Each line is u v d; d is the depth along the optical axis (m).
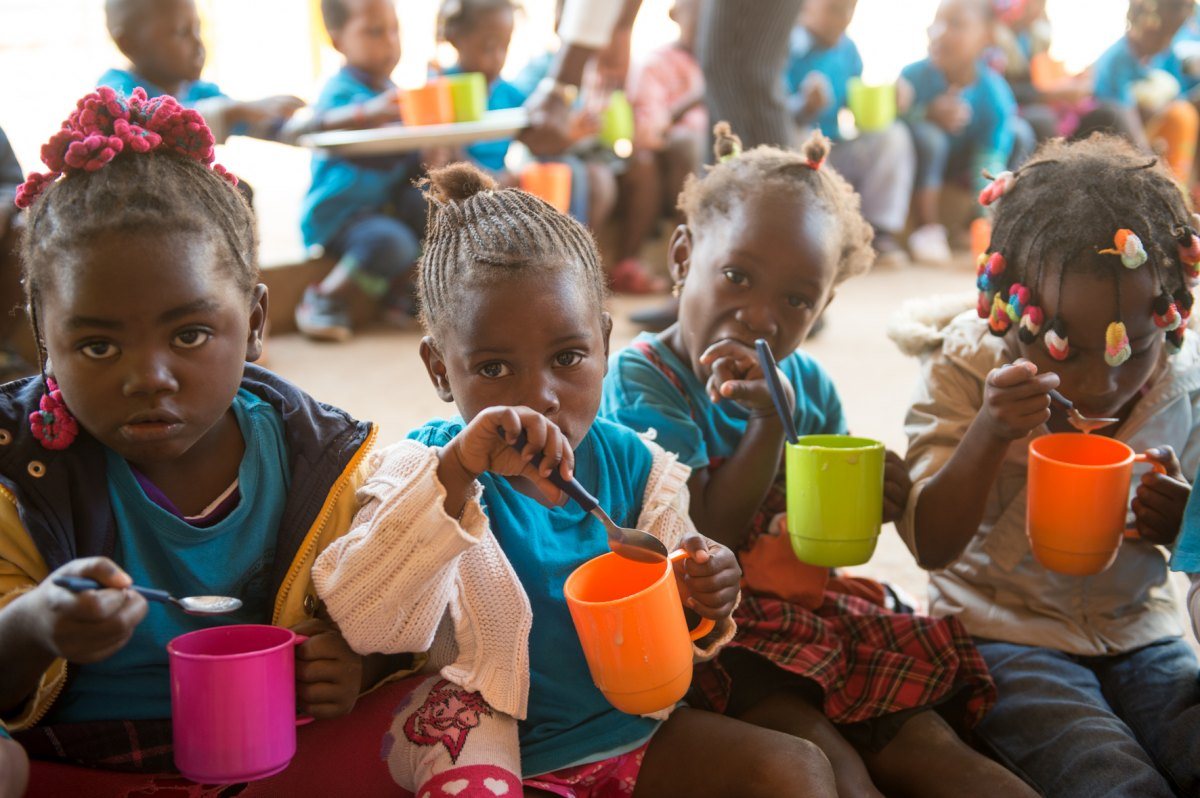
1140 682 1.71
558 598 1.45
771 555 1.78
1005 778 1.53
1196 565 1.53
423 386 3.78
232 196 1.31
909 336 1.89
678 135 5.70
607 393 1.80
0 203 3.46
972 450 1.63
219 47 8.82
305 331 4.56
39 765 1.30
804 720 1.59
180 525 1.31
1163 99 6.57
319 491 1.38
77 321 1.18
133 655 1.31
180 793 1.32
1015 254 1.67
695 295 1.79
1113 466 1.53
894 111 6.18
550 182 4.50
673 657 1.29
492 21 4.93
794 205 1.74
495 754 1.34
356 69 4.48
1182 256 1.61
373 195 4.69
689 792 1.44
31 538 1.26
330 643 1.29
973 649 1.67
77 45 8.20
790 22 4.16
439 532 1.26
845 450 1.56
